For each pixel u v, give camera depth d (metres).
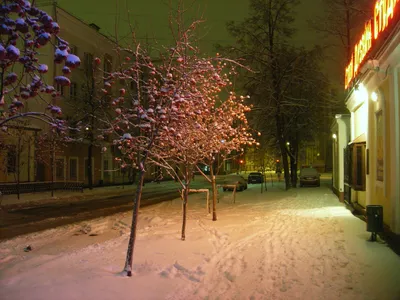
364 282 6.14
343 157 19.27
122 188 35.38
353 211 15.02
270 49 27.72
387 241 9.05
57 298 5.22
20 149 23.88
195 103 8.99
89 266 7.11
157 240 9.81
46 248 9.89
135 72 7.33
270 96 27.56
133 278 6.34
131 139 6.79
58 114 4.69
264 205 18.52
